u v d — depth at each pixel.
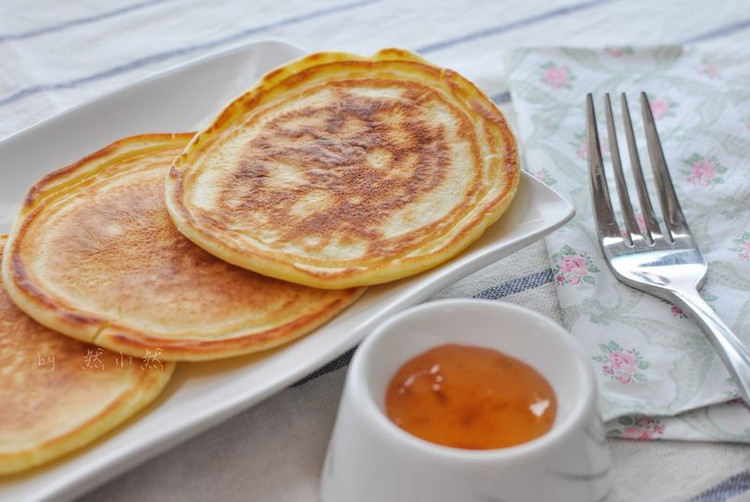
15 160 0.37
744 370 0.29
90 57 0.47
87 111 0.38
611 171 0.39
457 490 0.24
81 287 0.30
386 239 0.32
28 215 0.32
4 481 0.27
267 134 0.35
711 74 0.44
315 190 0.33
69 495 0.26
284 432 0.29
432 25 0.50
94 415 0.28
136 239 0.32
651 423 0.29
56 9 0.50
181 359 0.29
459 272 0.31
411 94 0.37
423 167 0.34
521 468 0.24
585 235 0.36
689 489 0.28
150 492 0.28
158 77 0.40
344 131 0.36
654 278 0.33
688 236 0.35
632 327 0.32
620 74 0.44
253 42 0.41
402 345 0.27
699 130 0.41
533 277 0.34
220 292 0.31
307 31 0.49
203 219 0.32
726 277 0.34
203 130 0.35
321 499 0.27
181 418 0.27
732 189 0.38
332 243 0.32
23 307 0.30
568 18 0.50
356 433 0.25
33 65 0.46
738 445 0.29
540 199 0.33
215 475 0.28
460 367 0.26
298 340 0.30
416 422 0.25
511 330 0.27
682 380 0.30
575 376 0.25
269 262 0.30
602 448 0.25
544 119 0.41
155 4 0.51
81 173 0.35
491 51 0.48
